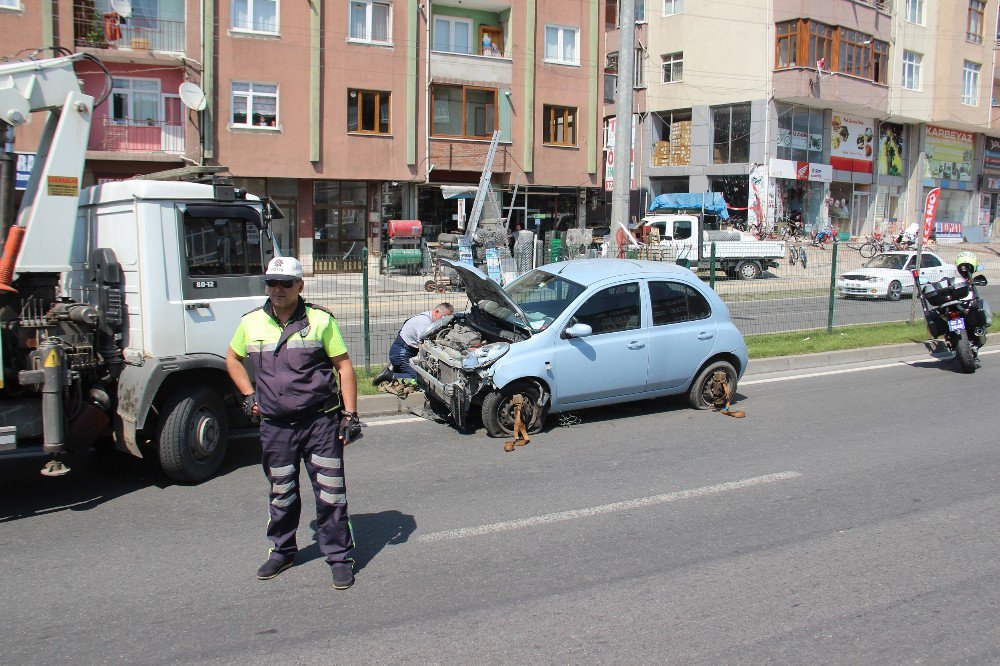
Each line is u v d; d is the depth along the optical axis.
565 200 32.69
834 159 37.91
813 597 4.33
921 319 15.98
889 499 5.93
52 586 4.41
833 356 11.87
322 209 28.11
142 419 5.79
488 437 7.58
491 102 30.19
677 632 3.93
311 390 4.36
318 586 4.43
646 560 4.80
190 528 5.29
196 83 25.17
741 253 25.67
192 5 24.86
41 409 5.66
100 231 6.40
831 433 7.82
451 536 5.15
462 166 29.59
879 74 38.25
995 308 18.50
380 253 28.14
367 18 27.45
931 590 4.43
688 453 7.10
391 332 11.57
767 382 10.39
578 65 31.48
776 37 34.84
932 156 43.19
